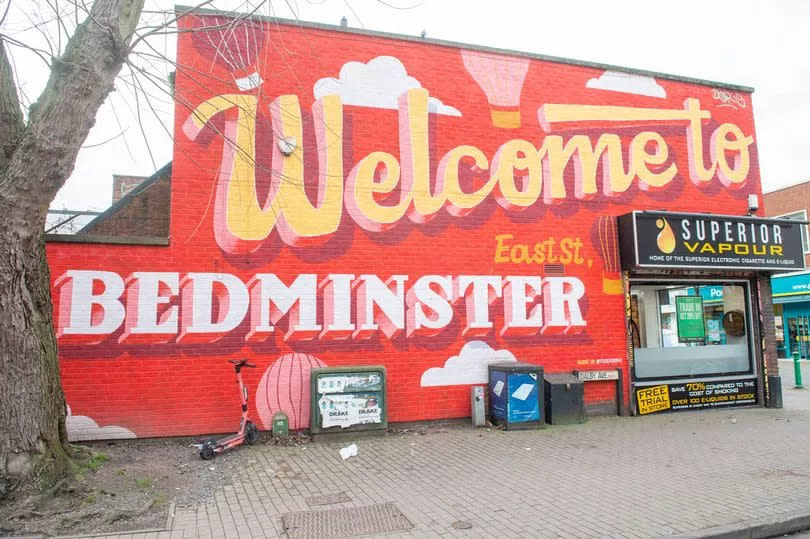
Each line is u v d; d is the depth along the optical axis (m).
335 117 9.58
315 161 9.38
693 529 5.05
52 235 8.15
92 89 5.75
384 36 9.97
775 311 26.88
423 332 9.61
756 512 5.47
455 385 9.71
